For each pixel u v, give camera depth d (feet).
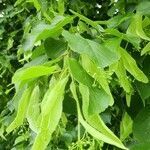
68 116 1.93
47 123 0.96
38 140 0.97
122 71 1.16
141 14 1.31
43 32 1.10
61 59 1.05
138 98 1.41
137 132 1.31
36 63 1.23
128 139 1.49
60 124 1.63
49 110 0.96
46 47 1.16
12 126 1.14
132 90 1.34
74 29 1.32
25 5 2.87
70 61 0.99
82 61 1.00
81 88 0.97
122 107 1.53
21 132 2.22
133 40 1.20
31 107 1.14
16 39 3.16
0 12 3.32
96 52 1.00
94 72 0.98
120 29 1.42
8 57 2.83
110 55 1.00
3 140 2.73
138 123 1.32
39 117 1.06
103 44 1.13
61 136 1.82
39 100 1.16
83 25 1.31
